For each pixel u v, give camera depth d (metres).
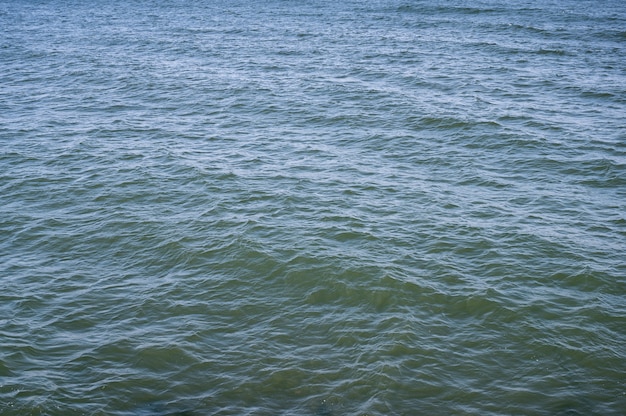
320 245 26.36
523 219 28.81
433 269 24.80
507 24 76.00
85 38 71.62
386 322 21.77
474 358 20.19
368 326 21.61
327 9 92.50
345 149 37.41
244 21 82.75
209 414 17.94
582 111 43.53
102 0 106.19
